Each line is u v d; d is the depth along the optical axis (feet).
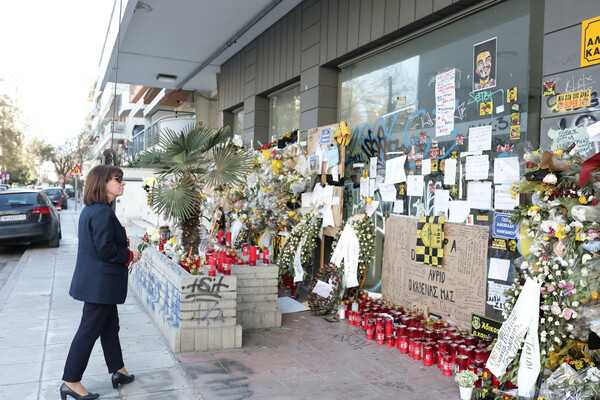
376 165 20.04
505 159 13.78
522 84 13.60
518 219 10.82
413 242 17.39
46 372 12.80
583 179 9.19
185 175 17.19
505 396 10.19
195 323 14.65
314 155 23.03
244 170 17.65
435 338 14.56
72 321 17.67
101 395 11.45
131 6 25.75
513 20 14.01
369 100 20.88
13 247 39.96
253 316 17.13
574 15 11.55
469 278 14.85
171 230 20.47
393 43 18.97
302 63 24.62
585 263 9.16
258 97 31.01
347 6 20.95
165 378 12.53
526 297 10.18
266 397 11.50
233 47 32.68
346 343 15.66
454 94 16.06
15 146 200.54
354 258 19.19
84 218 11.18
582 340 9.61
